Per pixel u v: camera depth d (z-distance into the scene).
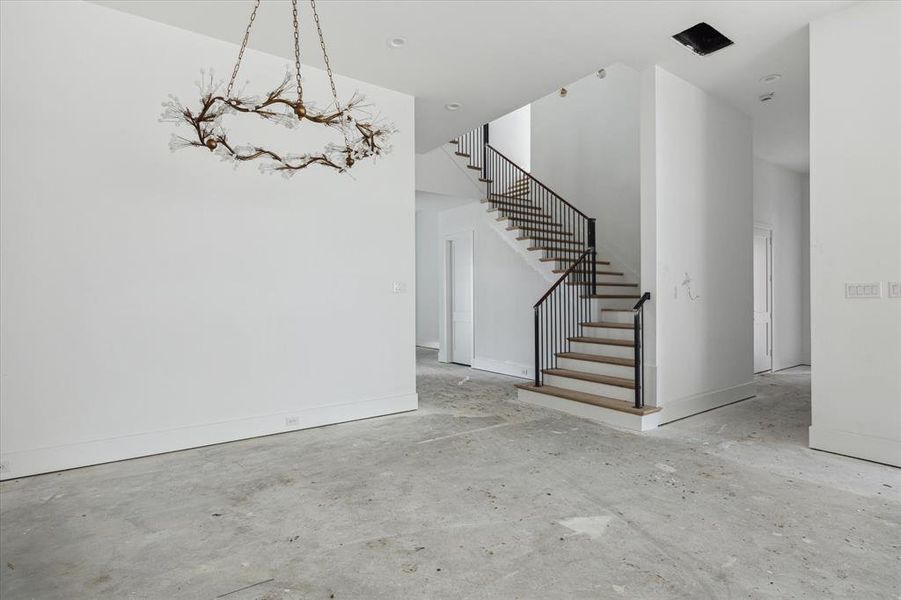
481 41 3.94
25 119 3.14
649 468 3.26
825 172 3.57
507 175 8.56
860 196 3.41
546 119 8.18
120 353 3.43
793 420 4.56
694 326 4.80
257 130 4.02
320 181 4.34
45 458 3.17
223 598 1.86
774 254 7.56
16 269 3.10
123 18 3.47
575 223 7.62
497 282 7.48
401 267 4.86
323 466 3.30
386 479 3.06
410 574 2.01
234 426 3.87
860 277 3.41
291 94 4.19
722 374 5.17
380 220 4.71
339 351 4.44
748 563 2.09
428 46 4.01
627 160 6.86
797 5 3.45
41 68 3.20
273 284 4.08
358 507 2.66
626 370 4.83
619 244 6.95
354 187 4.55
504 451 3.62
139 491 2.88
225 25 3.66
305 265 4.25
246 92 3.99
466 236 8.37
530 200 8.30
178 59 3.69
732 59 4.28
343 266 4.46
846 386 3.49
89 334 3.32
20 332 3.11
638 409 4.21
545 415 4.75
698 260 4.86
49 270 3.20
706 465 3.32
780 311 7.70
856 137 3.43
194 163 3.73
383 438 3.96
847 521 2.48
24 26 3.15
